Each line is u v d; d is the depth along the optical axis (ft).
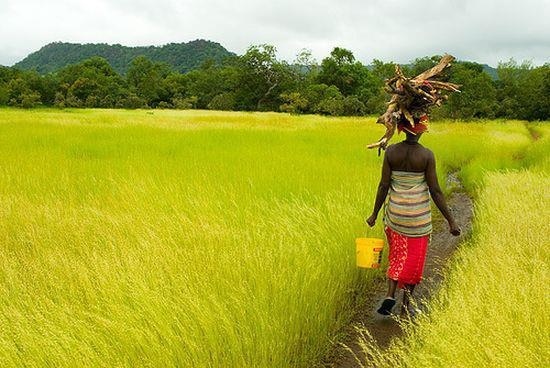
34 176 29.35
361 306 17.63
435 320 12.09
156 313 11.53
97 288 12.89
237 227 18.92
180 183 26.86
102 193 25.48
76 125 74.59
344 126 89.15
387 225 16.39
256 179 29.09
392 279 16.15
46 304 11.94
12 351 9.93
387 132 15.58
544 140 63.36
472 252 17.51
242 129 74.43
